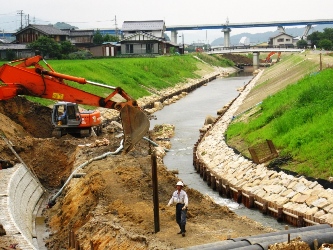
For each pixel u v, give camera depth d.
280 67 92.06
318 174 28.52
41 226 26.67
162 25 141.88
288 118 37.25
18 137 38.00
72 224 24.45
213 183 33.69
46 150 36.28
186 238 19.25
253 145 36.56
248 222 21.73
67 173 34.16
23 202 28.09
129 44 123.50
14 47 94.69
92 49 120.31
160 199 24.45
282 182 29.64
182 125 57.31
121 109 22.38
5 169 30.77
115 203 23.61
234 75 134.38
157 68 98.50
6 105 44.00
